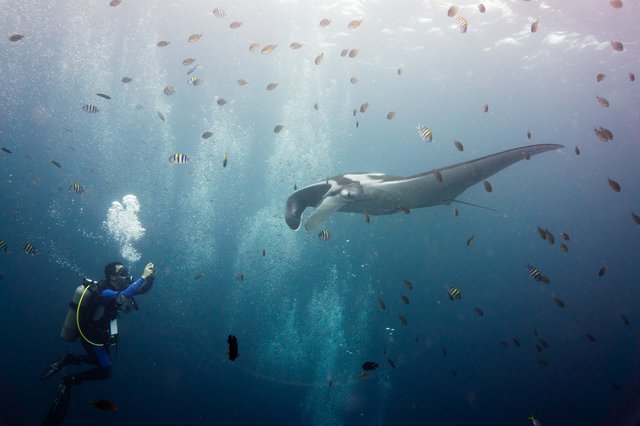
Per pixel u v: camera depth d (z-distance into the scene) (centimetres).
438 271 1898
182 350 1014
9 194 2055
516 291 1870
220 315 1231
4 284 1311
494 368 1091
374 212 725
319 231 632
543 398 940
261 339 1113
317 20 1791
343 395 912
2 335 989
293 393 901
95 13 1803
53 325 1066
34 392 766
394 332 1234
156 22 1862
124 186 2241
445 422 828
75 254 1614
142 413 746
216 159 2383
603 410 892
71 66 2292
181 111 2847
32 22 1891
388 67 2375
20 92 2566
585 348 1264
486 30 1814
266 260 1525
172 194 2228
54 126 2817
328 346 1109
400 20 1770
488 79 2522
